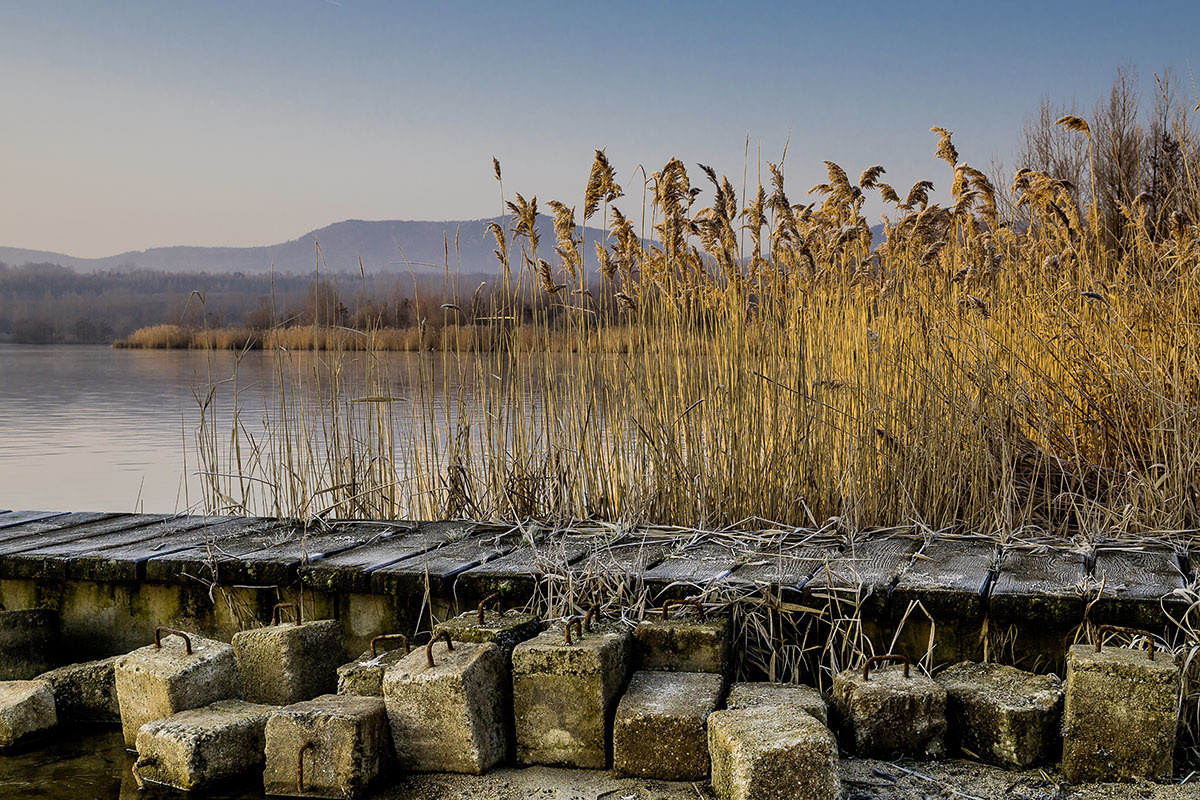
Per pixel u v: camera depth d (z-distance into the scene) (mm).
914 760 3367
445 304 5633
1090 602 3549
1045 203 5652
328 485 5891
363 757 3344
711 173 5336
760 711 3211
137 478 8961
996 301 5723
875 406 5188
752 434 5109
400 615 4316
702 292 5375
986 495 4906
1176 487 4621
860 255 5773
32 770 3740
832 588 3805
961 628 3754
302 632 4004
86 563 4637
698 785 3281
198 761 3500
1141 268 5539
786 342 5250
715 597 3887
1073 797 3080
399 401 5789
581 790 3301
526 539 4785
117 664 3934
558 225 5492
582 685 3463
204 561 4523
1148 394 4992
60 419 13516
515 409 5500
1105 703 3162
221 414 13500
